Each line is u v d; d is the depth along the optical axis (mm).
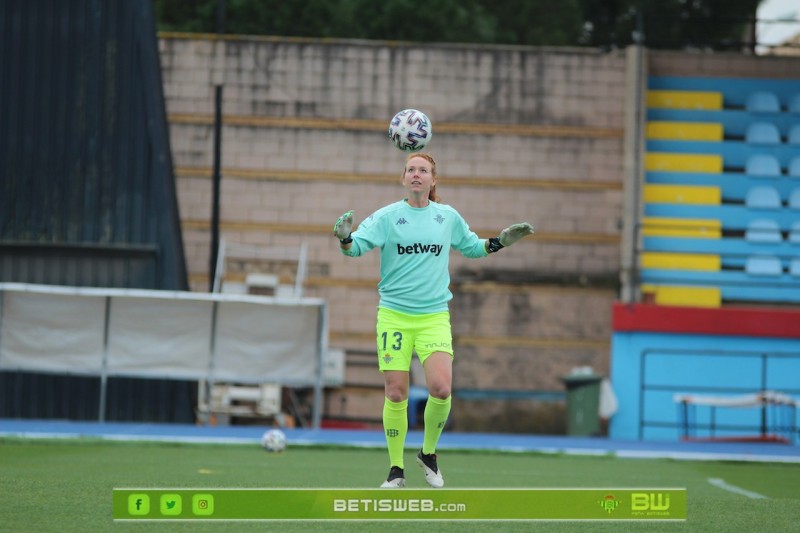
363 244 28609
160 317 71250
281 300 70125
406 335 29078
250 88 90938
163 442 56062
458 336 89938
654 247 91875
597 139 91250
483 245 30281
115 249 75688
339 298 90312
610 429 85312
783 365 85000
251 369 71375
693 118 94625
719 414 85438
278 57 91188
